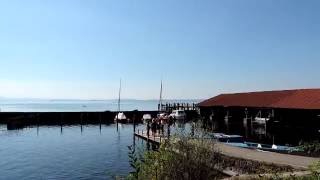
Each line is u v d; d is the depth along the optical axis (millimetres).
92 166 42094
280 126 55844
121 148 54125
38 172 39594
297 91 58438
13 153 51219
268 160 27484
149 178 15094
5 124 95625
